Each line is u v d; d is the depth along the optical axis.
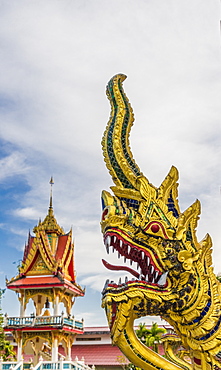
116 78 5.75
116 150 5.32
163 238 4.95
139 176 5.14
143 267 5.12
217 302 4.85
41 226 29.05
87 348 42.00
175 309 4.79
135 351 4.68
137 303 4.68
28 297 27.34
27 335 26.48
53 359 25.38
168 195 5.24
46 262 27.78
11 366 23.33
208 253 5.10
